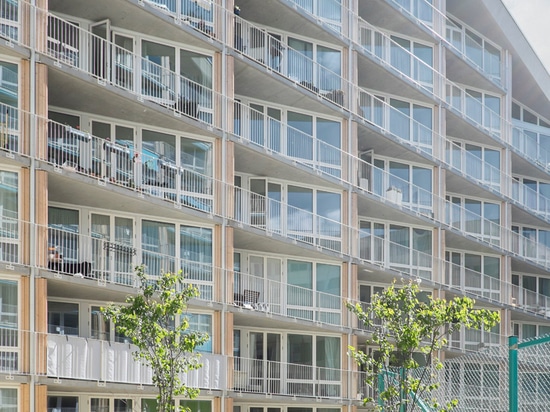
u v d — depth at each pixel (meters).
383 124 36.09
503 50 45.16
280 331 31.89
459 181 40.56
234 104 31.08
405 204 37.34
